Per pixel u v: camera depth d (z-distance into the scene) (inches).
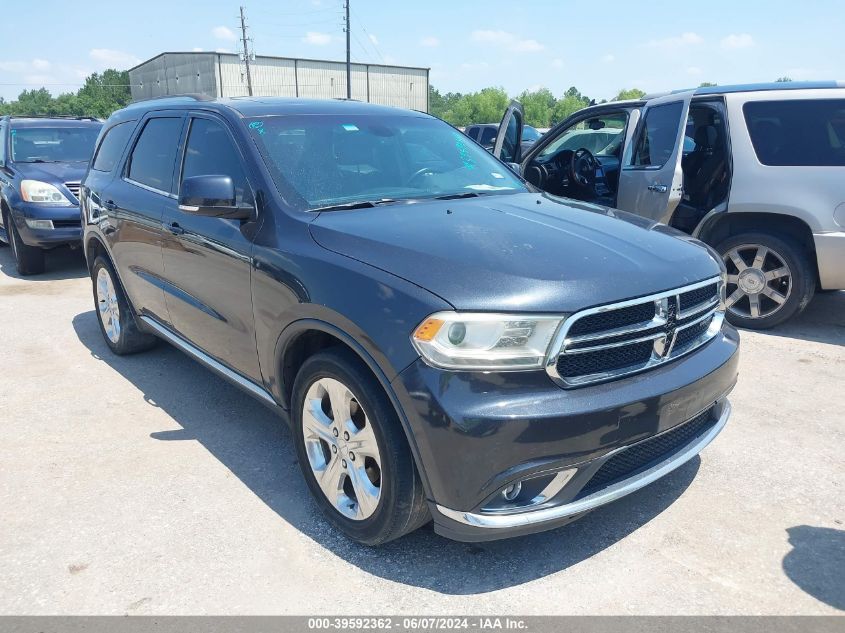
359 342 103.3
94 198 203.8
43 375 197.3
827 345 213.3
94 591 105.7
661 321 105.9
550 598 103.4
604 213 140.6
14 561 113.0
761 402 171.2
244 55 2188.7
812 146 210.1
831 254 207.0
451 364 94.3
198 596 104.3
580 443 95.6
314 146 145.4
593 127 284.0
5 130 372.5
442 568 110.7
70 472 141.6
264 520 124.2
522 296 95.8
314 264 113.7
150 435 158.6
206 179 127.3
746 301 230.5
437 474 96.3
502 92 3944.4
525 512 97.0
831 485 133.3
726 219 228.8
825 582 106.0
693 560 111.6
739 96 221.6
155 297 175.2
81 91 4687.5
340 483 116.5
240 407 173.9
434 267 102.2
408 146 160.1
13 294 298.7
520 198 149.2
